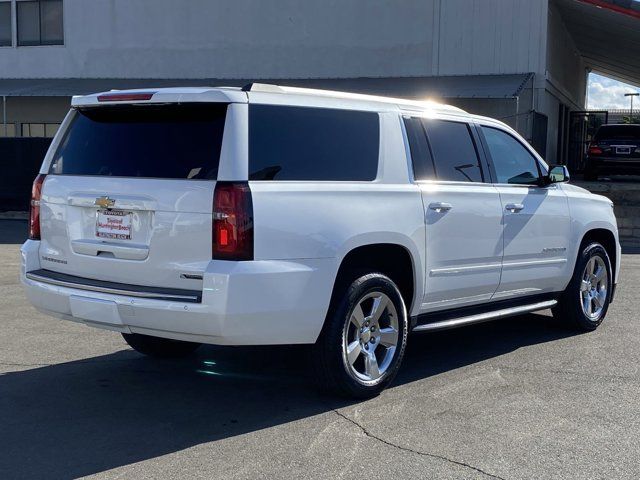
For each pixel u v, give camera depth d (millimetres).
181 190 4539
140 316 4574
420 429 4672
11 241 14688
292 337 4707
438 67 21875
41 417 4887
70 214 5074
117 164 4949
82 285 4875
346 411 4996
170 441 4477
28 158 18422
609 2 18281
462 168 6008
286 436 4555
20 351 6438
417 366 6133
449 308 5977
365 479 3953
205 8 23828
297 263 4641
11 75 25734
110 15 24672
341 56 22828
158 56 24453
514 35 20969
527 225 6461
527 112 20500
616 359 6336
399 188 5359
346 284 5059
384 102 5520
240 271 4375
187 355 6430
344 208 4941
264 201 4523
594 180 21141
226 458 4223
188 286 4508
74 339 6859
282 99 4840
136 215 4727
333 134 5070
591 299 7379
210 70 24062
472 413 4969
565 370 5996
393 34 22219
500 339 7074
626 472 4070
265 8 23328
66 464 4145
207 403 5176
